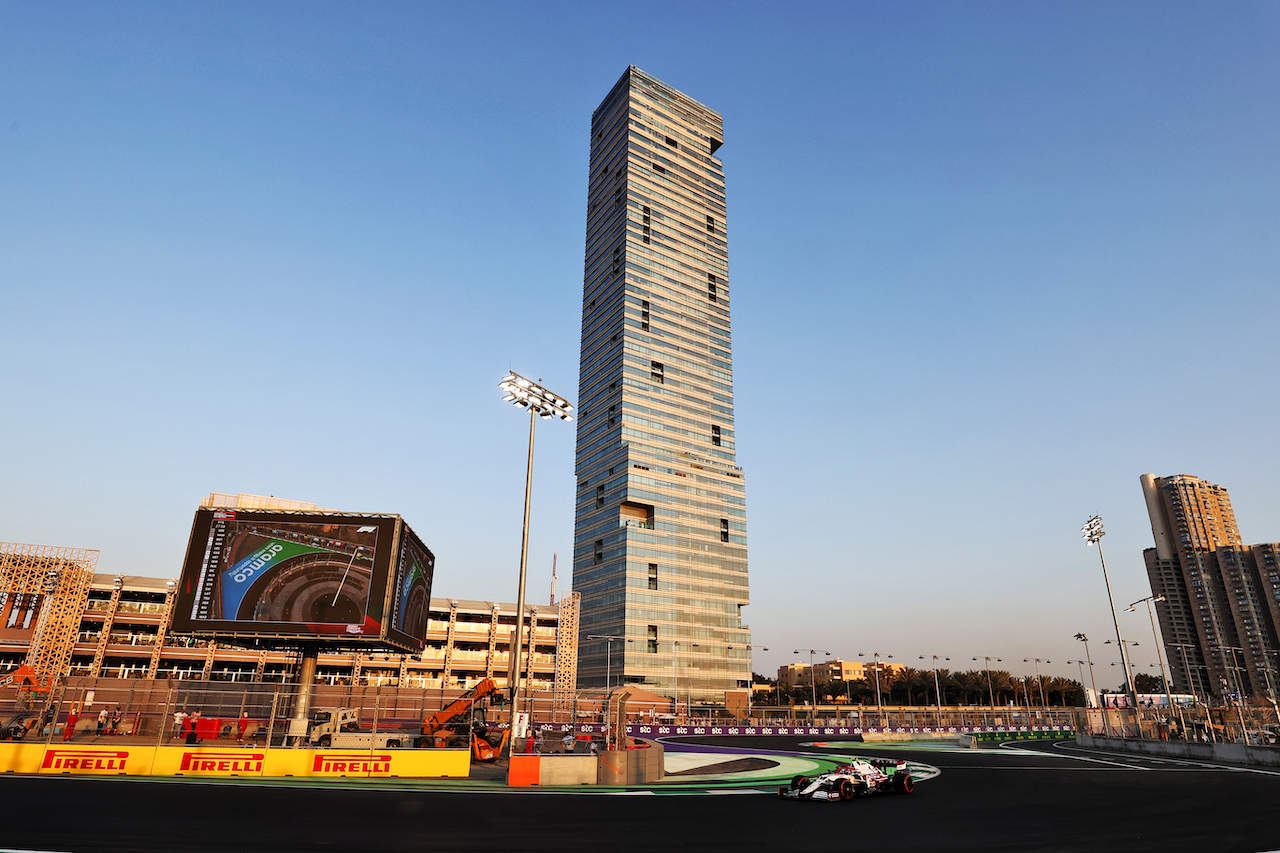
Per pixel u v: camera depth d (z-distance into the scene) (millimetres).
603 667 159000
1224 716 64562
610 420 176375
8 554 85812
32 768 29203
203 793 24719
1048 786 34438
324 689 58562
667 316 185875
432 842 17750
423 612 55562
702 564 170625
